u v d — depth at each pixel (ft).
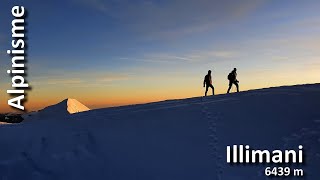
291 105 42.14
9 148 39.27
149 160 35.37
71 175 34.73
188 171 33.50
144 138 38.81
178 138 38.22
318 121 38.19
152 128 40.57
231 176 32.50
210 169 33.47
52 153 37.99
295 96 44.29
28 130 43.01
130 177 33.73
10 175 35.63
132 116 44.45
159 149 36.78
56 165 36.17
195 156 35.29
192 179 32.55
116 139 39.09
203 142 37.22
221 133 38.42
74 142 39.42
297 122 38.60
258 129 38.34
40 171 35.73
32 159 37.37
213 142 37.09
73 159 36.76
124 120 43.39
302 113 40.14
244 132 38.17
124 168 34.81
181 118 42.27
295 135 36.63
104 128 41.68
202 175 32.91
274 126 38.47
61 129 42.63
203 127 39.83
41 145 39.42
